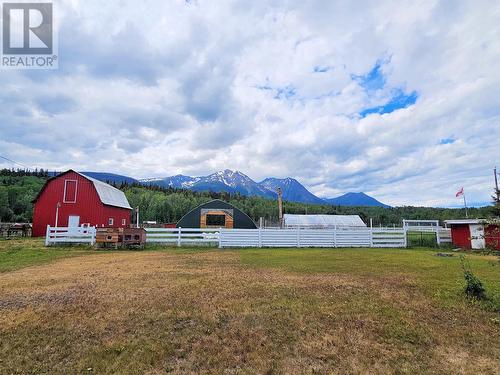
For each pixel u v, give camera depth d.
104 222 30.86
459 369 4.43
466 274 8.07
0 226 28.06
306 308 6.70
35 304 6.79
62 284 8.70
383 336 5.43
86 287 8.34
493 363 4.59
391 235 23.92
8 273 10.54
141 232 20.11
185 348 4.89
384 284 9.01
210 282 9.04
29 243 21.19
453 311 6.68
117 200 36.50
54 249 18.39
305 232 23.00
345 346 5.04
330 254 17.61
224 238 22.00
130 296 7.44
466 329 5.79
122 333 5.36
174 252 18.14
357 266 12.50
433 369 4.42
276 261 13.98
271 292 7.94
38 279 9.41
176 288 8.26
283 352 4.82
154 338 5.18
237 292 7.90
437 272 11.13
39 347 4.85
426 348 5.05
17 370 4.22
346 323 5.93
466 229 23.17
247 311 6.47
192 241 21.80
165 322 5.83
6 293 7.69
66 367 4.32
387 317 6.26
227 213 31.02
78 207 30.05
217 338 5.24
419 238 25.59
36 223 29.27
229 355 4.70
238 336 5.33
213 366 4.41
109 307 6.61
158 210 77.50
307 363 4.53
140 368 4.32
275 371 4.30
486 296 7.61
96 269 11.34
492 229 7.90
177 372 4.24
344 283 9.09
